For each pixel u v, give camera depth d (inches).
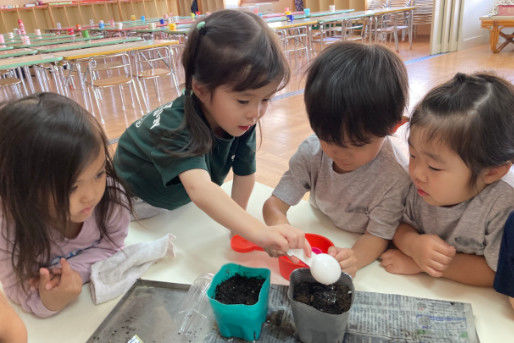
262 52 25.6
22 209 22.5
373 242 29.8
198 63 27.1
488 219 24.1
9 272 26.3
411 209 29.3
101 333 24.0
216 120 30.0
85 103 142.6
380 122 23.5
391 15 223.8
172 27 171.9
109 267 29.2
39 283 25.8
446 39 189.6
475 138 20.6
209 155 34.4
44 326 25.7
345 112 23.0
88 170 21.9
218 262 30.8
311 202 37.3
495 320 23.4
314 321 20.9
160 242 30.9
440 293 25.8
